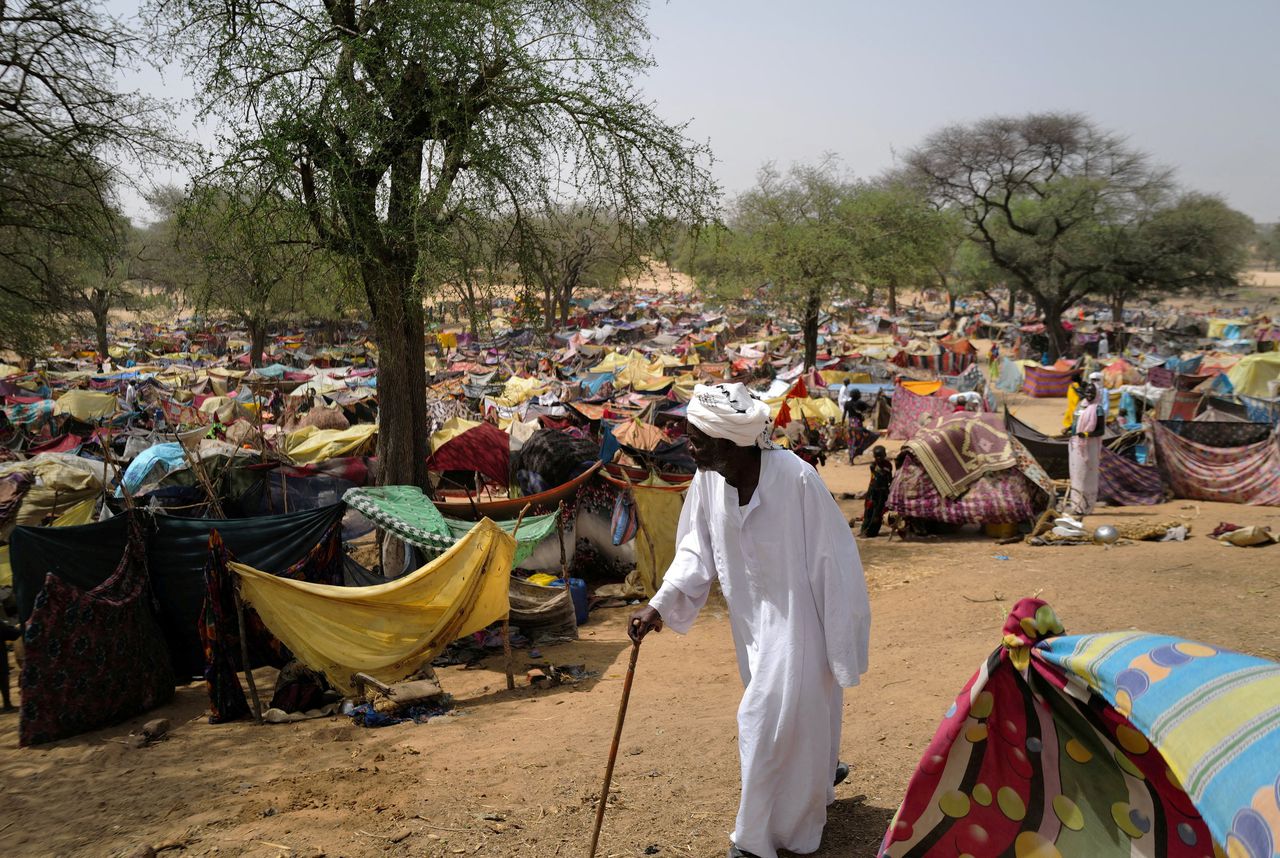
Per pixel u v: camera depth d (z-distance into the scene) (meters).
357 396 36.03
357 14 11.40
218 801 5.28
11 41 15.70
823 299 39.66
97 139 16.78
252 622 8.30
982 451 13.48
